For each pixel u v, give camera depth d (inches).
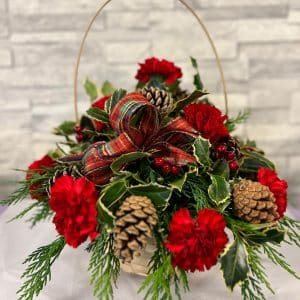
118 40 34.4
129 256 17.3
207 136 22.1
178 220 17.8
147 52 34.8
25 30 33.7
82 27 33.9
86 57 34.8
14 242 25.5
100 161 20.4
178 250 17.4
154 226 18.9
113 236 19.1
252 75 35.5
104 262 19.2
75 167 21.3
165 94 22.3
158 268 18.3
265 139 37.4
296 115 36.8
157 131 21.0
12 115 35.9
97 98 33.0
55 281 21.8
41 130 36.6
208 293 21.1
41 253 20.5
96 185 20.4
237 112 36.3
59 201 18.4
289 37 34.6
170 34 34.4
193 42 34.6
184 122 21.8
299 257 23.9
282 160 38.0
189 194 21.1
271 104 36.4
